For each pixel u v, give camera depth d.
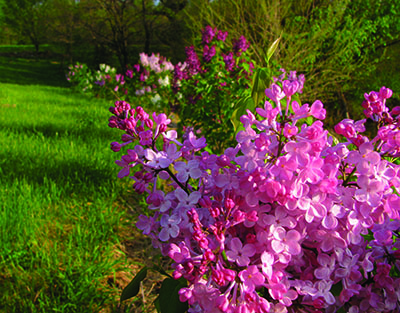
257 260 1.09
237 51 4.86
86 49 34.03
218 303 0.98
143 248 3.16
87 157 4.70
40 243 2.83
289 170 1.00
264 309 0.99
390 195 1.08
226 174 1.13
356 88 14.73
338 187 1.13
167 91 8.18
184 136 2.90
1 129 6.25
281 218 1.07
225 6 10.06
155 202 1.16
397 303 1.12
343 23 13.11
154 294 2.58
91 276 2.46
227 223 1.05
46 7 44.53
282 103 1.58
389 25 13.88
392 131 1.10
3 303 2.22
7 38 66.50
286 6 10.02
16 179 3.65
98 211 3.38
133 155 1.16
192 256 1.09
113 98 12.80
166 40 28.88
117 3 27.94
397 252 1.12
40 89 16.61
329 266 1.10
